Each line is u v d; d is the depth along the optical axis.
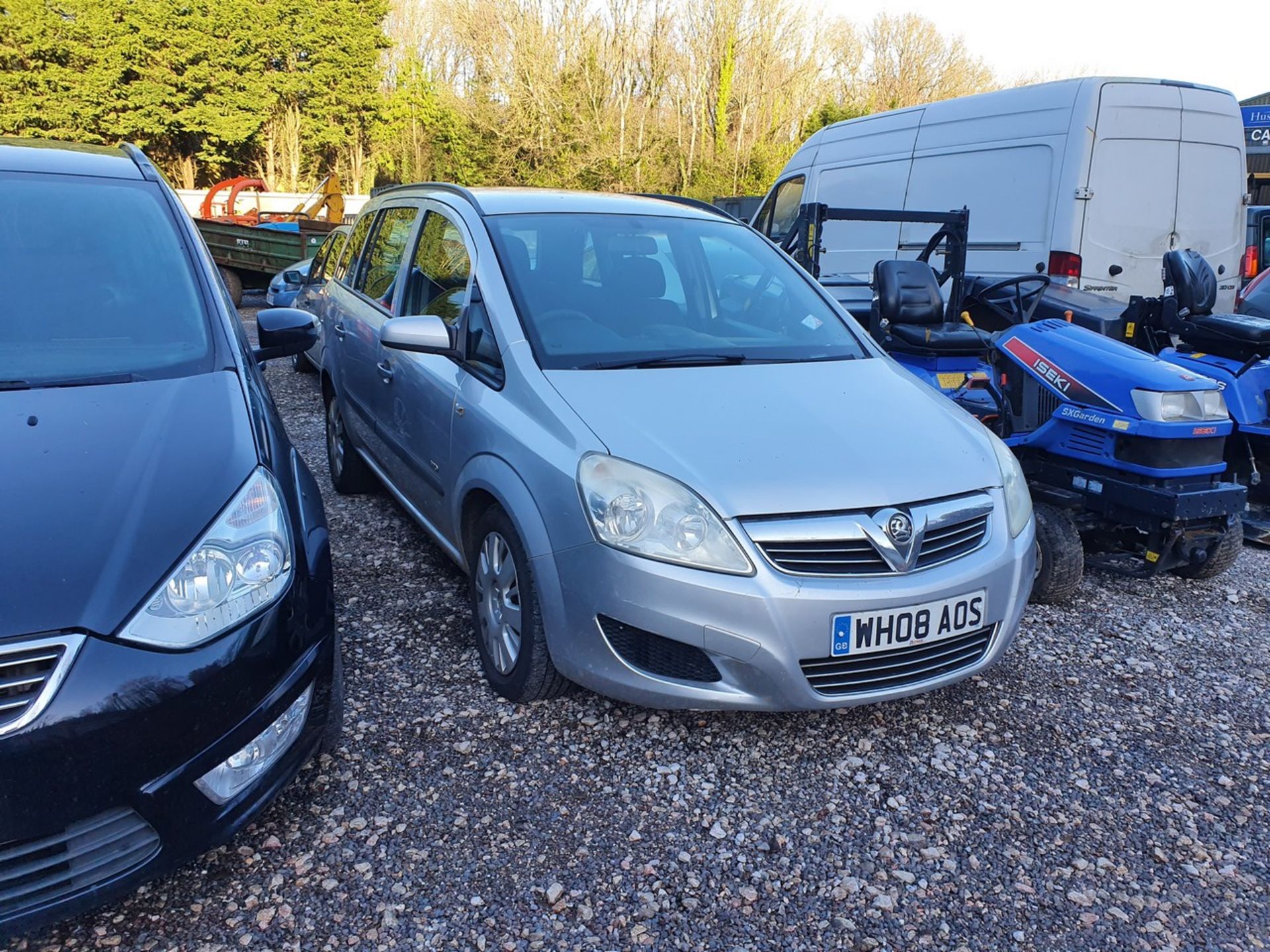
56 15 27.25
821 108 35.31
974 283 6.48
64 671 1.80
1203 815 2.62
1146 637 3.74
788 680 2.50
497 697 3.07
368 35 33.25
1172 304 4.95
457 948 2.07
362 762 2.71
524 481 2.80
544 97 29.77
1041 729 3.03
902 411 3.08
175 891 2.20
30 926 1.82
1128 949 2.14
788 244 6.18
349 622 3.60
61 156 3.21
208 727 1.95
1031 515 3.02
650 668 2.60
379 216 4.99
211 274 3.02
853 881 2.32
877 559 2.57
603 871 2.32
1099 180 6.59
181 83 29.33
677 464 2.58
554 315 3.29
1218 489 3.76
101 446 2.20
